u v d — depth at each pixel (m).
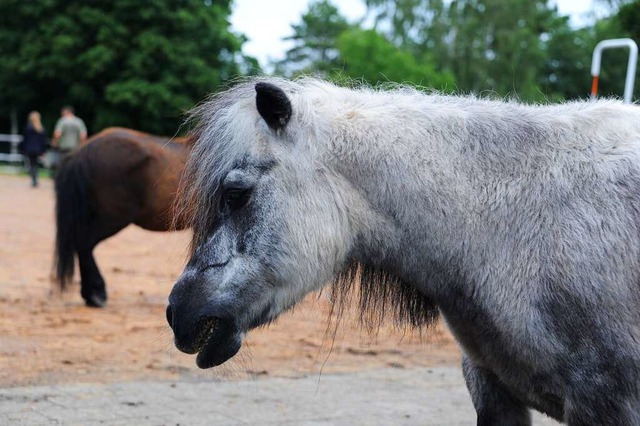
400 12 35.53
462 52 34.47
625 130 2.83
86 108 34.12
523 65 34.47
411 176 2.84
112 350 6.45
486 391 3.01
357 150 2.85
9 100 34.19
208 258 2.78
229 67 33.78
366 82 3.39
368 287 3.02
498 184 2.81
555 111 2.99
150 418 4.75
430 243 2.84
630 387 2.56
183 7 32.91
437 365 6.51
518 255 2.72
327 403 5.22
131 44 32.56
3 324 7.16
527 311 2.66
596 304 2.57
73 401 5.05
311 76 3.23
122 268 10.81
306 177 2.80
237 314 2.75
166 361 6.19
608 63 30.84
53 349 6.40
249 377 5.84
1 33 32.81
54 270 8.50
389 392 5.58
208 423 4.68
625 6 12.69
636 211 2.66
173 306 2.78
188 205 2.94
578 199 2.70
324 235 2.79
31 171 22.83
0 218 15.36
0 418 4.64
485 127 2.90
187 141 3.05
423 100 3.06
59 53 32.06
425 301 3.05
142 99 31.75
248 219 2.76
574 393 2.60
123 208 7.92
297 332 7.50
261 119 2.82
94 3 32.66
